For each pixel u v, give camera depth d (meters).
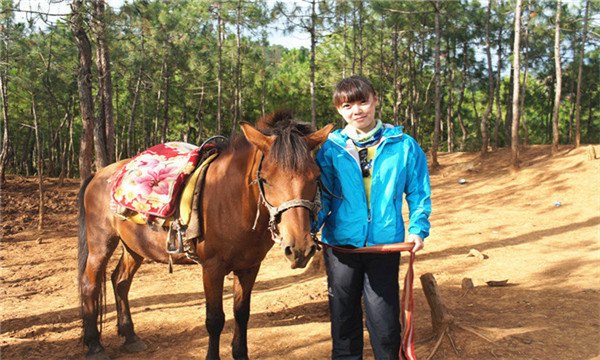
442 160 19.89
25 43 16.84
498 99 20.52
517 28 14.41
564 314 3.86
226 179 2.57
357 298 2.31
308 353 3.15
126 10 8.89
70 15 7.46
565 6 21.45
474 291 4.89
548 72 28.47
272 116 2.61
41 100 24.03
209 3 21.28
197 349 3.36
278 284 5.71
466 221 9.80
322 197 2.26
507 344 3.15
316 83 28.72
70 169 27.61
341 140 2.29
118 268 3.63
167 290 5.45
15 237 9.70
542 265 5.97
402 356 2.38
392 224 2.22
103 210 3.33
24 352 3.42
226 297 5.04
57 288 5.76
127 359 3.25
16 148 31.95
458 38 26.25
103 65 8.38
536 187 12.49
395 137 2.24
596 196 10.68
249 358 3.12
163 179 2.86
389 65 28.83
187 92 26.64
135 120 33.25
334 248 2.27
